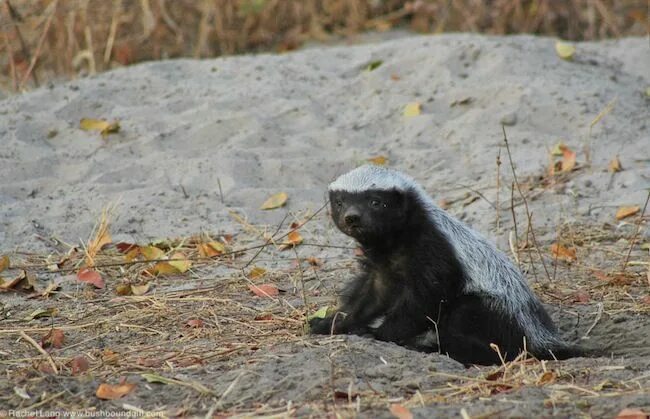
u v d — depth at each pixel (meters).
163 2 20.83
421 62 16.30
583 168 13.60
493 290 9.38
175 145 14.76
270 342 9.22
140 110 15.50
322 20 22.55
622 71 16.59
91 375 8.31
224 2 21.47
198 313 10.23
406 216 9.41
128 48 20.50
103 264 11.75
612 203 12.80
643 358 8.89
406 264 9.44
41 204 13.31
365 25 22.61
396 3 23.06
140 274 11.59
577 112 14.69
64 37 19.88
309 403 7.54
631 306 10.41
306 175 13.95
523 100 14.94
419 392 7.68
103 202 13.32
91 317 10.29
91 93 15.94
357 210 9.41
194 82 16.39
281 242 12.27
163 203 13.30
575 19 21.91
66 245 12.35
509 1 21.83
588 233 12.24
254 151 14.39
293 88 16.03
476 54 16.19
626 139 14.17
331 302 10.53
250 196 13.48
